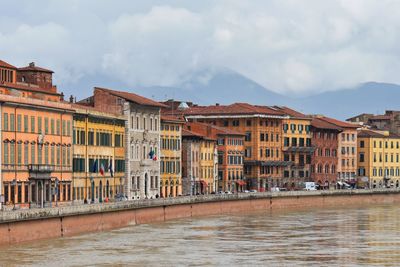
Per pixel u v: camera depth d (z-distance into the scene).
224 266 127.19
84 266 124.81
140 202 188.50
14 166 179.12
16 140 179.75
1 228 138.38
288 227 188.25
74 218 160.38
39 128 188.50
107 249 142.12
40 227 149.38
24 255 132.62
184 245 150.00
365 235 171.12
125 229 175.12
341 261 133.50
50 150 193.12
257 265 128.75
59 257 131.88
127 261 130.12
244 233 173.00
